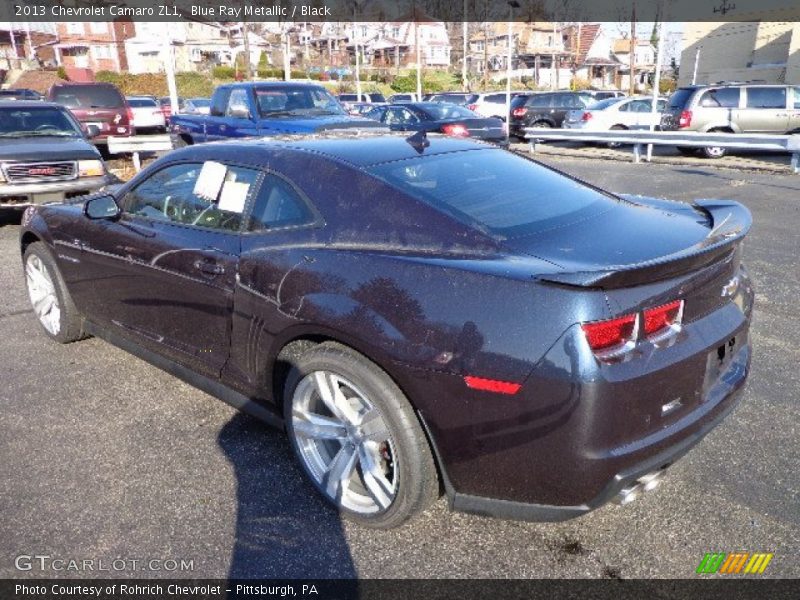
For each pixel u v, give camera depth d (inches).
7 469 126.4
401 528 110.1
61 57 2310.5
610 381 86.2
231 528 110.0
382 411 101.3
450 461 97.2
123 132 613.3
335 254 108.5
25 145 341.1
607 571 99.9
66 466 127.3
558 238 104.5
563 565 101.3
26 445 134.9
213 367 133.0
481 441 93.4
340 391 109.8
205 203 134.6
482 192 117.4
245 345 122.2
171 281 136.5
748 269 247.3
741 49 1619.1
